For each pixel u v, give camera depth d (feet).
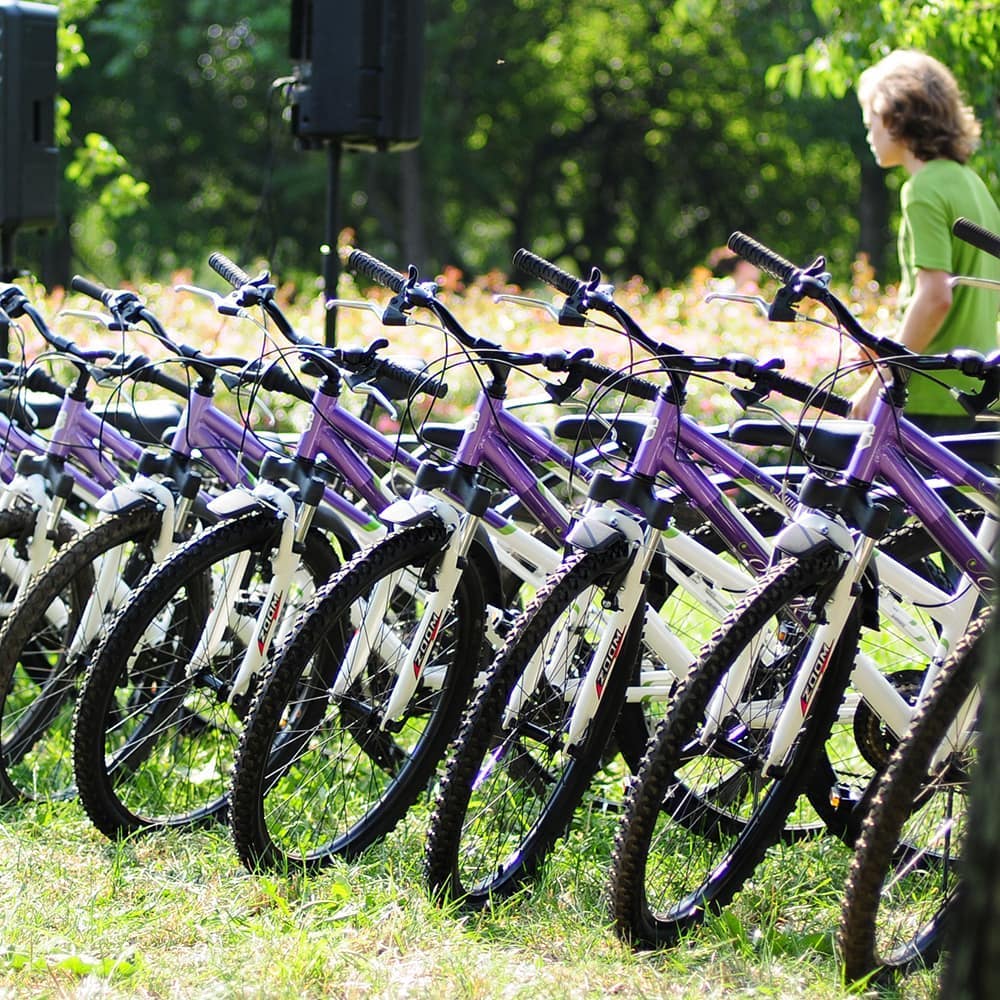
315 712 25.72
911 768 20.33
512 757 24.45
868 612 23.06
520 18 204.54
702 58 206.08
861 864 20.71
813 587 22.34
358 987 21.39
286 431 47.67
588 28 207.62
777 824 23.48
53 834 27.02
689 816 24.07
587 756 24.18
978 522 26.25
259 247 201.98
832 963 22.41
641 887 22.21
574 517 25.13
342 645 25.31
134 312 27.45
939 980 21.48
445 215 215.31
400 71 43.34
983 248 21.91
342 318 59.62
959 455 25.64
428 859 23.47
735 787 24.02
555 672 24.02
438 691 25.62
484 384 24.56
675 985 21.61
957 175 31.89
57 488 28.66
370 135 43.14
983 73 62.39
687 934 23.00
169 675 27.09
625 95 213.05
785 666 23.29
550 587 23.11
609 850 26.78
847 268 209.77
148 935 23.15
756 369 22.89
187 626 26.84
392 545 24.20
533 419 45.65
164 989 21.48
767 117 203.82
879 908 22.18
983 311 32.53
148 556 27.55
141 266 197.26
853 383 50.34
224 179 205.36
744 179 214.90
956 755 21.54
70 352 28.40
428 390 25.03
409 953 22.43
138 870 25.34
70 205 174.40
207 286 180.34
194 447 27.22
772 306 21.34
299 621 24.04
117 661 25.21
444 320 24.08
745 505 31.55
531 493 24.93
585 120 214.69
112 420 30.48
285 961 21.88
